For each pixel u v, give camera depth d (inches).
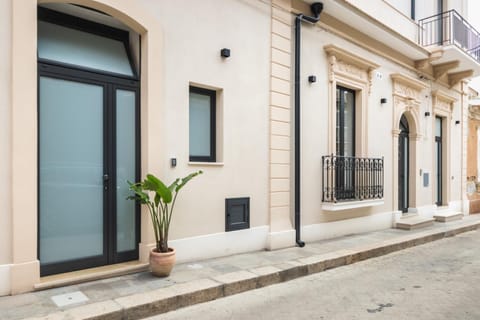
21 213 149.8
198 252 208.1
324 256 229.6
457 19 412.2
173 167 197.5
